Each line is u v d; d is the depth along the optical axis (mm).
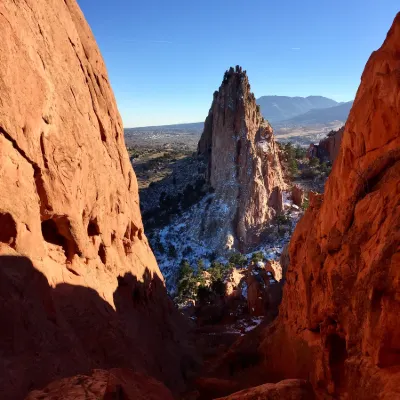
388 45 12578
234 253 98375
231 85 119625
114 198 21359
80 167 16203
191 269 80438
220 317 46469
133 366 15672
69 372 11203
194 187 131875
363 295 8117
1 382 8977
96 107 20359
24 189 12391
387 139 11281
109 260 19328
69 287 14234
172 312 31281
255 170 108312
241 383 16938
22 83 12414
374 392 6965
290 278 18547
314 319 13008
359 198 11164
